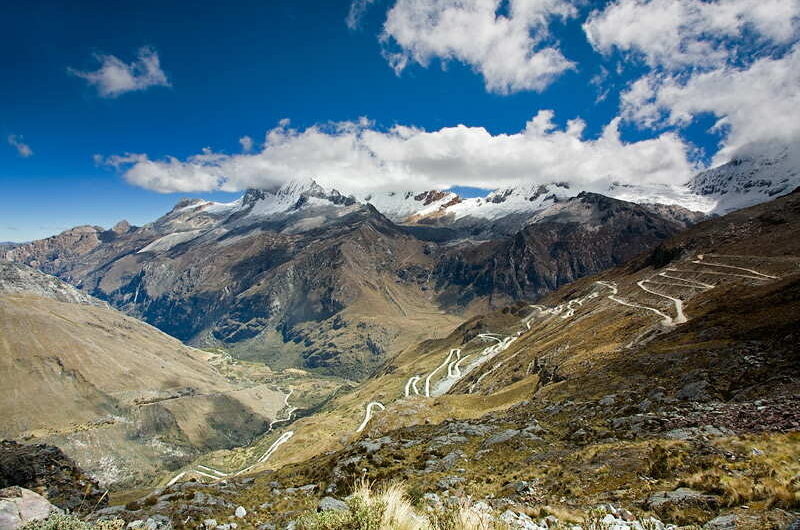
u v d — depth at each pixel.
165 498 34.09
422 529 12.30
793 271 141.00
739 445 23.25
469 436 52.12
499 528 14.07
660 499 18.64
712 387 47.62
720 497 16.92
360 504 12.42
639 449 28.23
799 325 55.69
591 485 24.39
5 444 40.47
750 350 54.16
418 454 47.97
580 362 110.19
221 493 38.62
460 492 29.17
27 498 12.88
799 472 17.19
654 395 51.50
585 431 43.31
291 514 27.27
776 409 33.25
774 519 13.57
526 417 61.25
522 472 31.92
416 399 122.94
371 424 112.94
